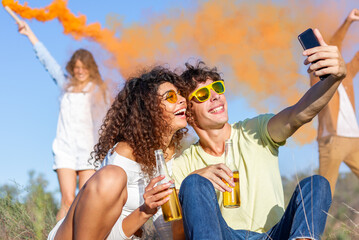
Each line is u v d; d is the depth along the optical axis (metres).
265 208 3.03
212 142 3.28
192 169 3.32
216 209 2.69
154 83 3.08
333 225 3.58
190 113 3.28
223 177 2.87
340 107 4.79
